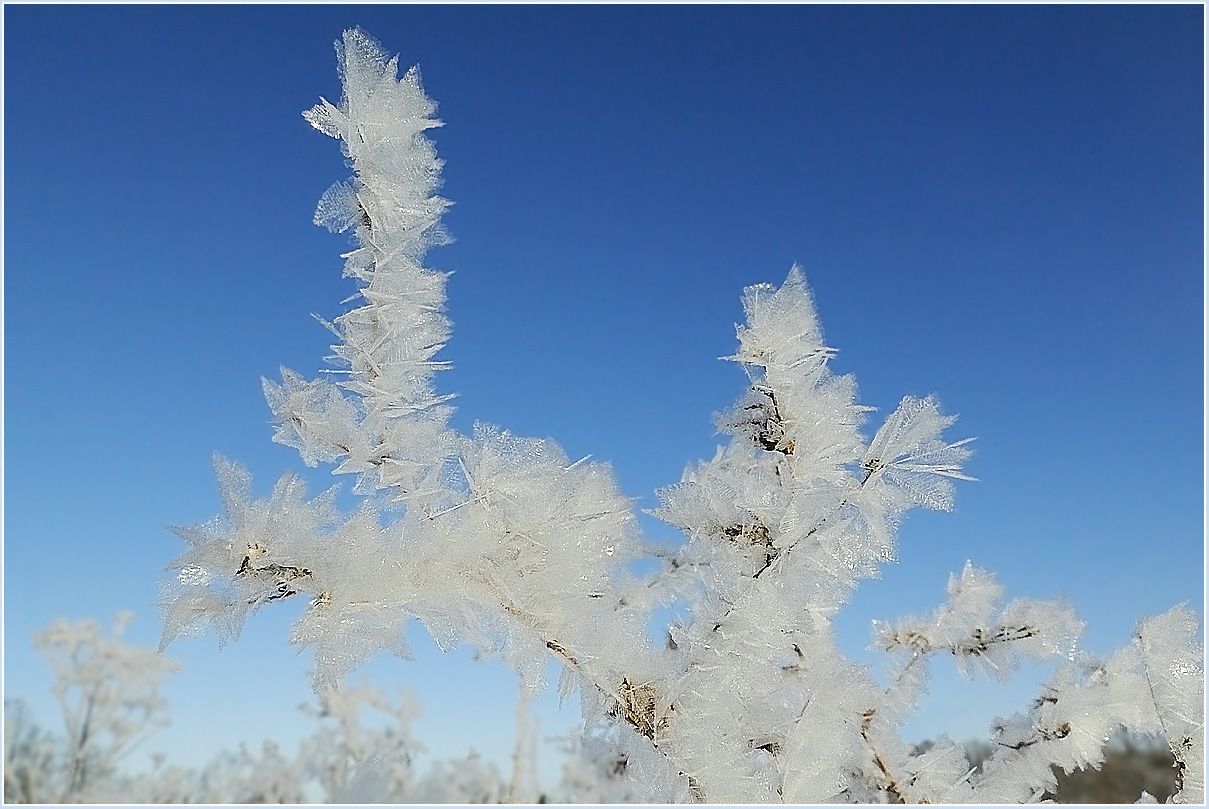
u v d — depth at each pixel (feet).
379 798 1.40
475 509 1.14
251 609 1.07
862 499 1.23
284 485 1.09
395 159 1.15
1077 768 1.46
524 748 2.61
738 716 1.22
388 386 1.15
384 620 1.10
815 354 1.24
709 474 1.30
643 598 1.30
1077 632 1.47
